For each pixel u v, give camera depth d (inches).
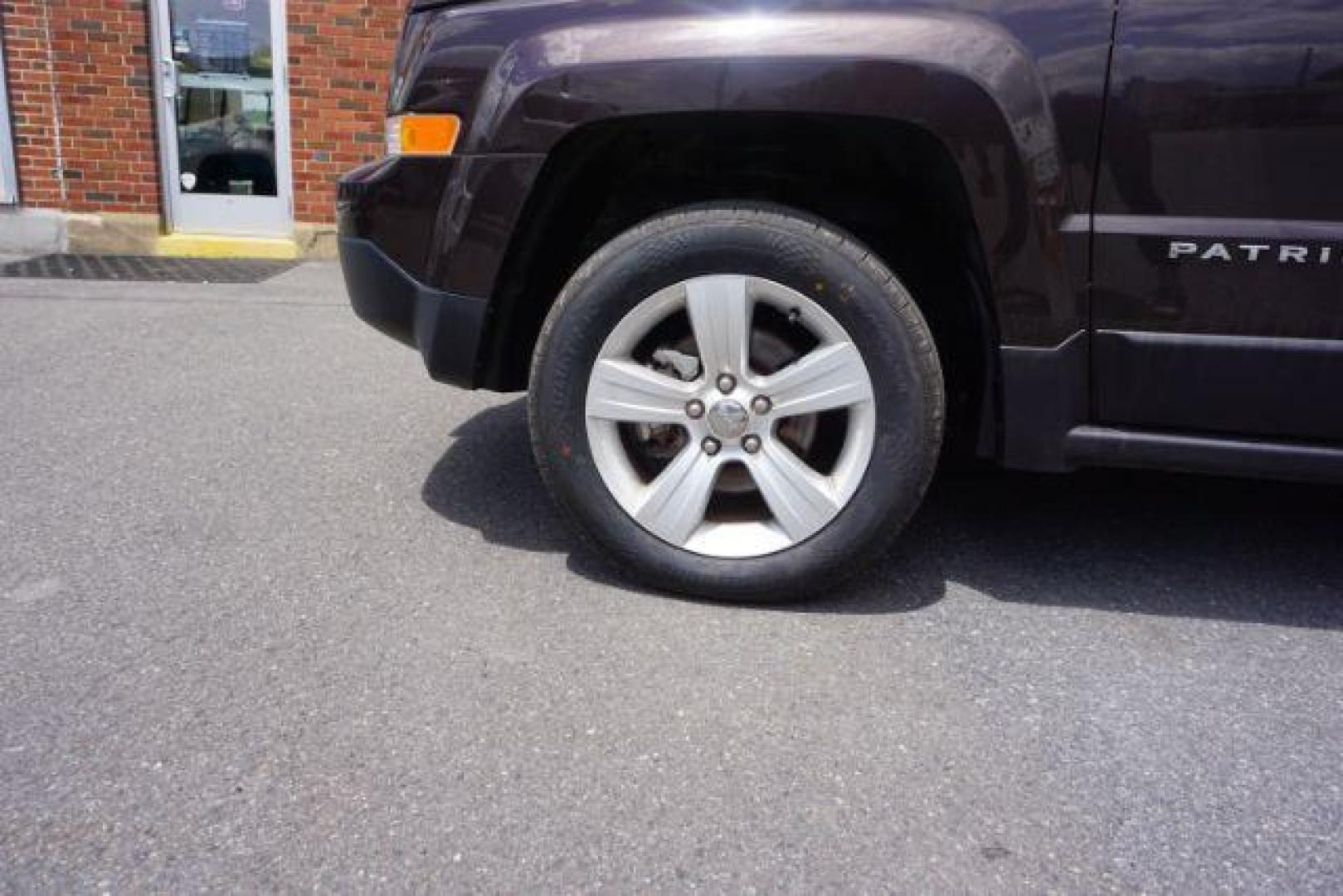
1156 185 96.0
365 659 95.7
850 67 96.0
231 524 125.4
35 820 74.0
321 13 312.2
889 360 100.7
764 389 103.5
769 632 102.8
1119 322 99.0
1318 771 84.5
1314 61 92.2
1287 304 96.0
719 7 99.4
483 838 73.5
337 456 150.7
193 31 316.5
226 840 72.6
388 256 113.4
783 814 76.9
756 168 114.0
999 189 96.8
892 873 71.6
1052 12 95.2
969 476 149.4
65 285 268.8
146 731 84.1
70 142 315.6
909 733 87.3
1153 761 85.1
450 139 108.0
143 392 180.5
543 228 110.6
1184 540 129.0
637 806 77.2
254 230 331.6
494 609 105.7
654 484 106.9
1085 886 71.1
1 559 114.1
